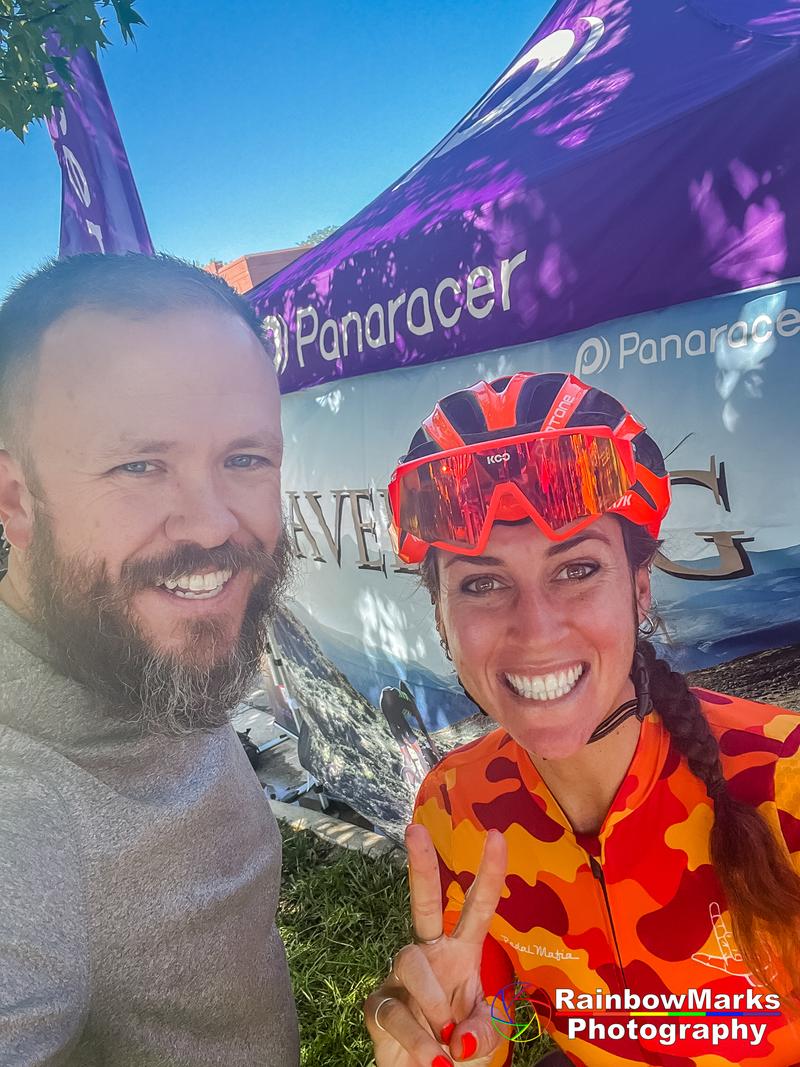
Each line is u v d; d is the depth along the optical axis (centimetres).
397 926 278
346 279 258
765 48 180
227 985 105
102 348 78
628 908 105
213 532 83
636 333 183
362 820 367
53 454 79
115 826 90
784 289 157
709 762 95
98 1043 94
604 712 96
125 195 399
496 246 205
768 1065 107
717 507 177
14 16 264
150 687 84
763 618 177
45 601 83
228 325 86
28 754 86
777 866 89
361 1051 223
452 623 98
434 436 96
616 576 93
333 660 319
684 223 168
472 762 123
